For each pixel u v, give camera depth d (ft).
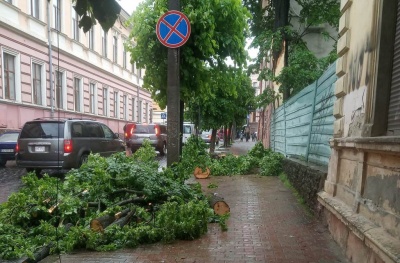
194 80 29.76
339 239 14.69
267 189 28.45
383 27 12.61
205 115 63.98
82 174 20.84
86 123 39.14
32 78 63.93
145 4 28.60
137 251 14.56
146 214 17.62
